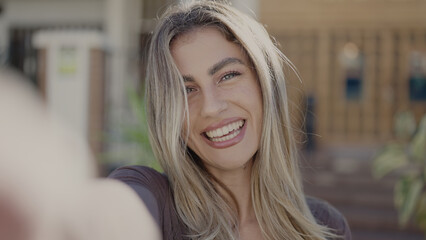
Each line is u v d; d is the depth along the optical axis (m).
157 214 0.97
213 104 1.17
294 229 1.31
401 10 6.94
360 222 4.67
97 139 4.75
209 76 1.18
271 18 7.07
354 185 5.30
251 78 1.25
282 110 1.34
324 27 7.02
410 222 4.57
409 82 7.05
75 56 5.07
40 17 7.66
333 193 5.12
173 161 1.17
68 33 5.09
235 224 1.27
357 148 6.57
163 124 1.17
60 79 5.08
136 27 7.31
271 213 1.30
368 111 7.08
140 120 3.41
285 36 7.06
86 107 5.02
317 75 7.05
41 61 5.12
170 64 1.16
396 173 5.39
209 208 1.20
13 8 7.71
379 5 6.96
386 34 7.00
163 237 1.11
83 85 5.04
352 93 7.09
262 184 1.30
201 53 1.17
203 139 1.22
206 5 1.25
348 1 6.99
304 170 5.52
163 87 1.17
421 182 3.47
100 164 4.43
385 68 7.05
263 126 1.27
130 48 6.97
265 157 1.28
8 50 5.81
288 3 7.02
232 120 1.21
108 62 5.36
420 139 3.52
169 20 1.22
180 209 1.17
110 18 7.25
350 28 7.01
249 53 1.21
